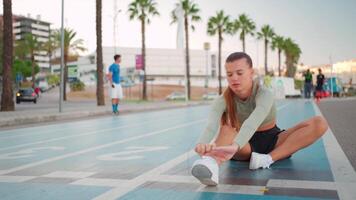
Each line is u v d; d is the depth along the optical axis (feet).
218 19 198.90
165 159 16.21
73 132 30.32
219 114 12.39
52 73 409.49
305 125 13.20
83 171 13.89
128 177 12.67
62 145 22.08
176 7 158.51
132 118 46.83
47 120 46.78
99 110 59.21
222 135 12.80
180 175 12.89
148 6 150.51
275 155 13.30
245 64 11.84
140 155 17.40
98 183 11.86
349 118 33.63
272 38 271.69
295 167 13.66
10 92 63.41
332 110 46.03
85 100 181.68
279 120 34.53
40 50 290.97
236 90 12.03
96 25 86.84
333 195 9.97
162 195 10.31
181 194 10.37
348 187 10.75
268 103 11.62
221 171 13.07
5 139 26.68
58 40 276.21
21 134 30.37
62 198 10.22
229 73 11.96
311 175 12.33
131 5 150.82
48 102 150.20
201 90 348.18
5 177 12.99
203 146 10.62
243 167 13.69
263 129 13.74
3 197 10.43
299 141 13.16
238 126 12.86
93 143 22.58
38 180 12.45
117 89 55.47
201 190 10.73
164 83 446.60
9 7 63.72
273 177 12.10
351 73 217.36
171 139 23.68
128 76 176.55
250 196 10.00
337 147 18.13
